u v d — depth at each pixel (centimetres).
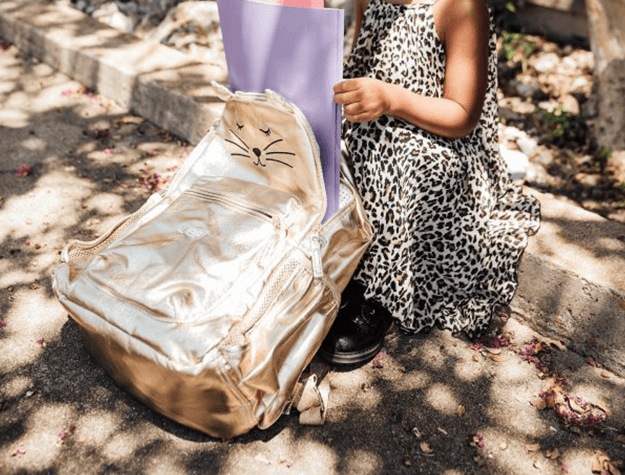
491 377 222
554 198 287
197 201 202
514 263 227
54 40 384
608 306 217
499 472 192
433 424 205
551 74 370
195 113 323
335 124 186
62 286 190
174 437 197
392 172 201
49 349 225
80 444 195
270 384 176
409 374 222
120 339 177
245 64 193
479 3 187
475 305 231
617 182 309
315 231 189
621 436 201
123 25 430
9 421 201
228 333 170
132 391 197
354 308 219
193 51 404
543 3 388
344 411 208
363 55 210
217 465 190
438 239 219
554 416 209
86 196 300
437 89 204
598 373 224
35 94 374
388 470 191
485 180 221
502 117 353
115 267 186
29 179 308
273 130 190
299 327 181
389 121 199
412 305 223
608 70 309
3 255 264
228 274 179
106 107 365
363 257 214
